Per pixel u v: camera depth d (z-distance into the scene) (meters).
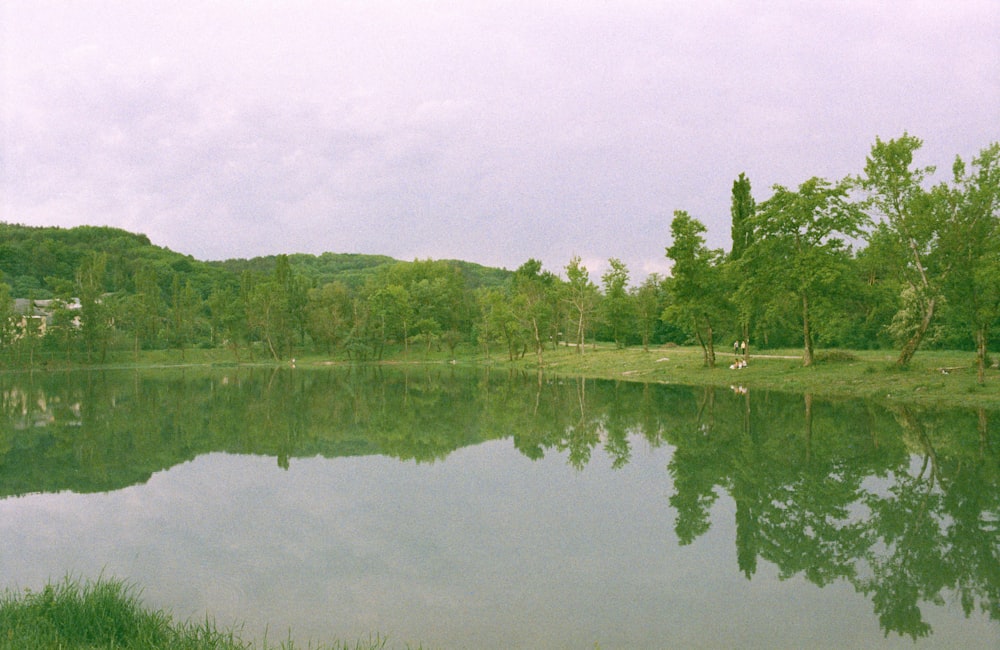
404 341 118.88
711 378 49.53
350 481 17.84
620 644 8.24
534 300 92.88
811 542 12.39
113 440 25.45
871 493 15.85
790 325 61.12
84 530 13.47
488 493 16.33
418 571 10.88
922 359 45.12
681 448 22.31
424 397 44.22
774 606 9.48
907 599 9.76
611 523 13.66
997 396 30.41
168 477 18.58
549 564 11.19
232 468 19.81
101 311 108.75
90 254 143.75
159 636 8.00
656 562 11.32
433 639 8.38
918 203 36.53
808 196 44.59
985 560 11.38
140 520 14.18
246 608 9.42
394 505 15.27
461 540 12.59
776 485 16.84
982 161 33.09
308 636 8.48
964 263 32.91
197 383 61.81
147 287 129.12
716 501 15.36
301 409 36.84
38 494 16.70
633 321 87.00
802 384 40.66
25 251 179.75
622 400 38.72
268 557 11.63
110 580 10.38
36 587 10.14
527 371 75.12
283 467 19.89
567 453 21.81
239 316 118.31
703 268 53.34
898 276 48.31
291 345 120.19
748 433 24.92
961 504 14.77
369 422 30.56
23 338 97.94
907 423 25.78
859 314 67.19
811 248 43.84
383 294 113.12
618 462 20.17
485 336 104.19
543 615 9.12
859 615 9.18
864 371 40.09
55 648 7.34
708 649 8.12
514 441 24.44
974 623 8.91
